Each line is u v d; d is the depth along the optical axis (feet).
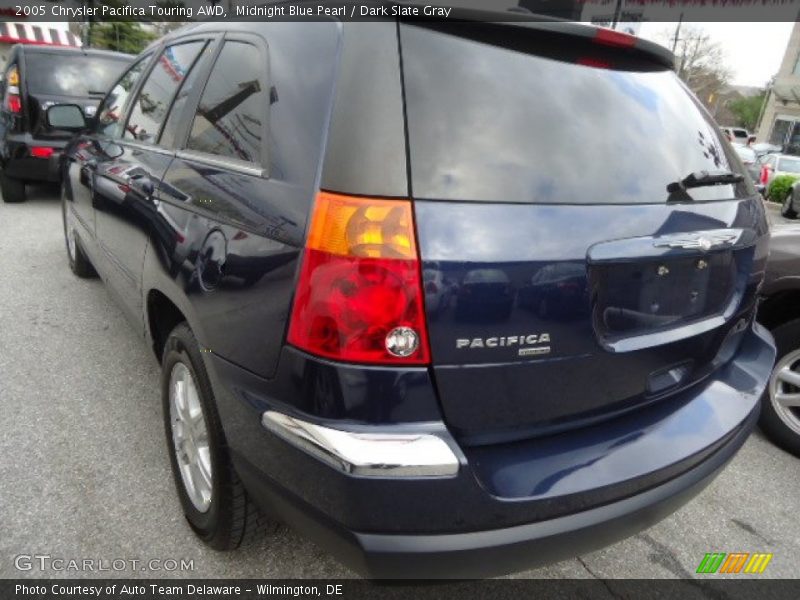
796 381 10.23
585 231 5.35
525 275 5.01
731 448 6.56
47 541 7.27
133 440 9.27
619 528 5.55
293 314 4.96
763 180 57.36
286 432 5.05
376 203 4.71
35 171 22.79
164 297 7.80
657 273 6.07
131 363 11.63
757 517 8.76
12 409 9.87
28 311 13.75
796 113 111.86
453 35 5.40
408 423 4.83
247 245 5.56
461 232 4.80
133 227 8.52
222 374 5.88
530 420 5.40
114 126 11.14
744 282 7.29
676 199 6.19
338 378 4.76
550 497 5.13
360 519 4.80
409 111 4.95
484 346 4.94
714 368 7.18
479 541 4.97
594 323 5.53
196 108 7.68
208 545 7.29
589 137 5.77
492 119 5.26
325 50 5.55
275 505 5.55
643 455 5.75
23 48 23.27
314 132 5.21
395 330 4.69
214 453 6.38
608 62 6.43
